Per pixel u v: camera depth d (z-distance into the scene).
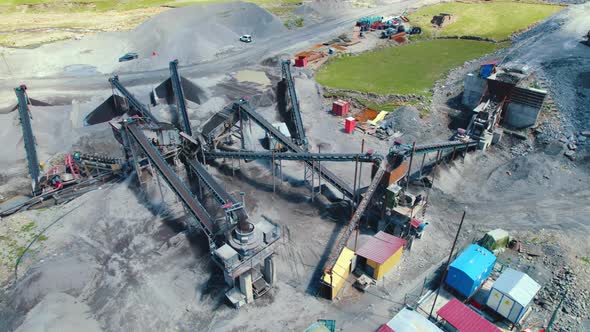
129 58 88.69
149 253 39.72
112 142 59.84
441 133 60.81
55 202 47.28
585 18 85.31
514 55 76.00
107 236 41.75
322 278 34.75
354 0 137.12
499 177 50.69
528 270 37.22
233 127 60.50
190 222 42.34
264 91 72.25
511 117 58.91
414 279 37.09
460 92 68.81
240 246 32.78
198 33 95.38
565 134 54.38
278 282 36.91
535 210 44.78
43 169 53.25
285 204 46.59
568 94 59.25
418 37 102.31
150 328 32.97
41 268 37.12
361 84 76.56
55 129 62.00
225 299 35.19
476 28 104.25
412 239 40.28
